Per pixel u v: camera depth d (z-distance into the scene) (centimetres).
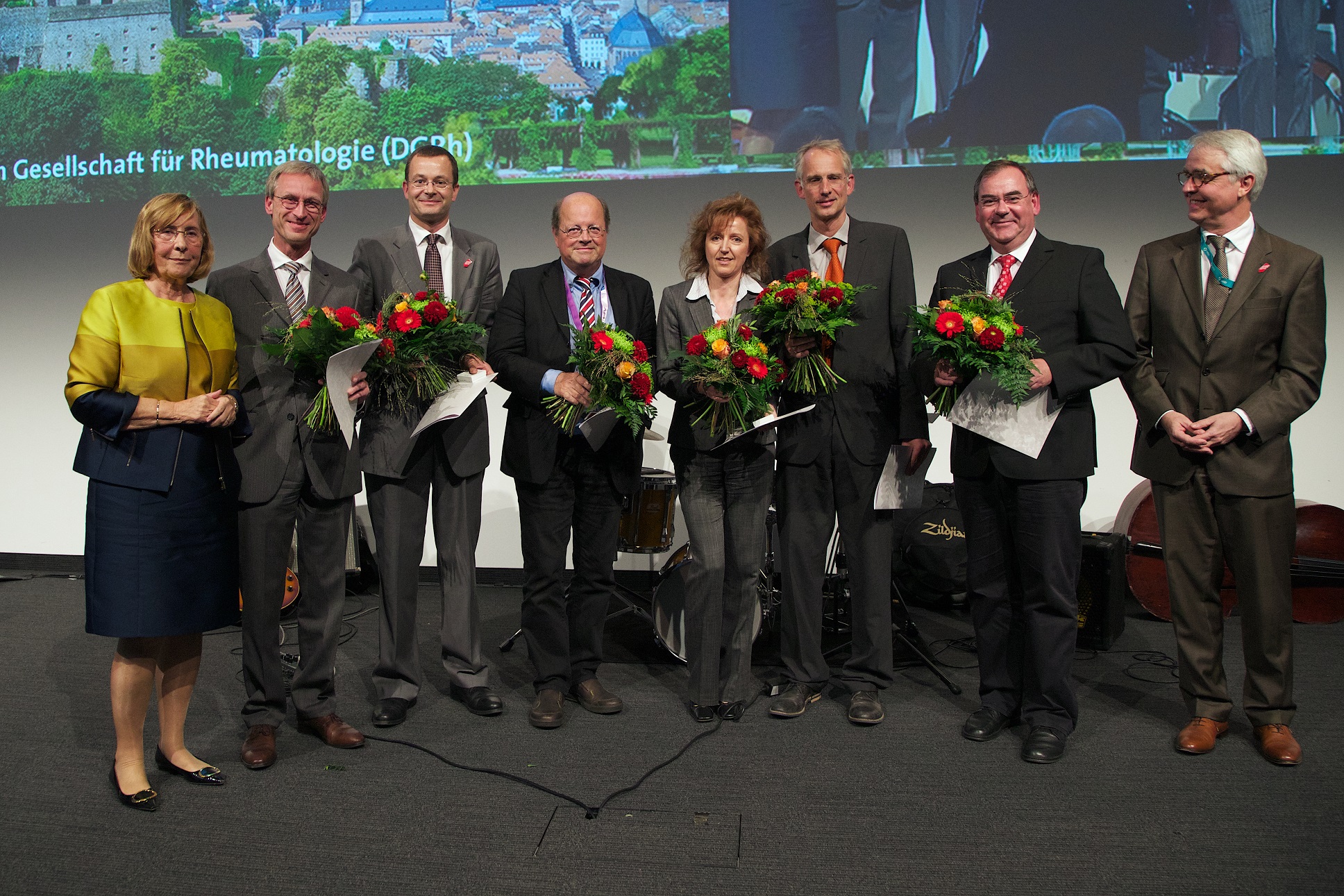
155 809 222
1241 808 221
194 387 226
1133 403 267
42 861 199
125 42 453
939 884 188
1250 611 251
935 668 314
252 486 249
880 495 273
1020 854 200
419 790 232
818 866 195
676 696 305
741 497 277
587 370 251
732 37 421
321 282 263
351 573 455
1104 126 405
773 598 357
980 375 245
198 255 228
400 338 248
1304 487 447
